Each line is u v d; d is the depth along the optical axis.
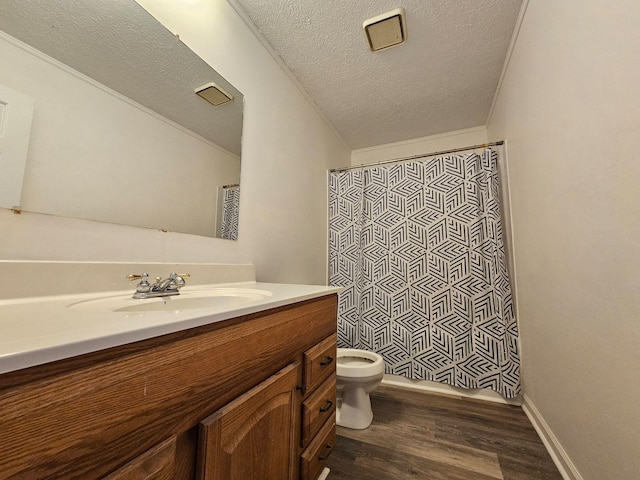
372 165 2.33
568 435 1.09
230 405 0.58
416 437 1.37
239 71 1.43
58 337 0.36
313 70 1.89
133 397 0.41
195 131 1.19
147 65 1.01
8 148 0.68
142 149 0.99
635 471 0.70
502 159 1.95
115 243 0.90
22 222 0.70
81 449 0.35
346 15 1.48
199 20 1.22
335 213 2.41
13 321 0.46
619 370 0.76
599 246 0.85
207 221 1.22
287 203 1.81
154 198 1.02
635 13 0.67
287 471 0.76
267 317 0.72
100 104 0.87
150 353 0.44
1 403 0.29
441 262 1.98
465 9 1.45
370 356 1.69
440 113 2.39
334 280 2.34
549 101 1.18
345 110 2.35
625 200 0.73
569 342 1.07
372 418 1.54
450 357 1.87
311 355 0.91
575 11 0.95
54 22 0.77
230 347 0.60
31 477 0.31
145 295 0.83
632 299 0.71
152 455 0.43
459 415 1.58
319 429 0.95
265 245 1.57
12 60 0.69
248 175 1.46
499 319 1.77
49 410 0.33
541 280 1.36
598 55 0.83
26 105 0.71
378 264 2.18
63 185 0.78
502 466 1.17
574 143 0.98
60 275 0.73
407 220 2.13
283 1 1.41
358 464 1.17
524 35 1.45
